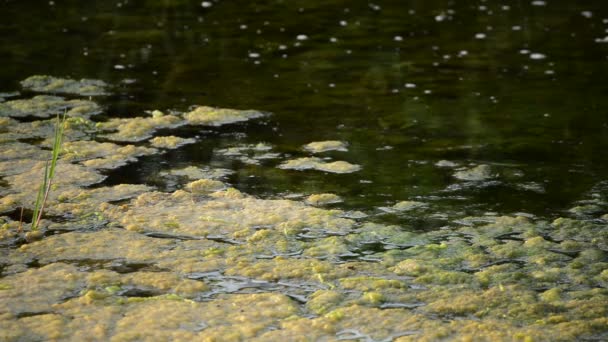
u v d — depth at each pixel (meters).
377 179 4.83
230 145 5.36
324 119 5.82
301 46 7.58
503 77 6.74
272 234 4.12
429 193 4.64
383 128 5.65
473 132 5.57
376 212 4.40
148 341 3.16
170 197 4.55
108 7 8.88
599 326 3.29
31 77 6.58
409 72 6.86
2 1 8.98
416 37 7.88
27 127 5.56
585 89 6.41
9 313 3.32
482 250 3.98
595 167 4.96
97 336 3.19
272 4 9.10
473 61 7.15
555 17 8.52
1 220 4.20
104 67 6.92
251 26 8.22
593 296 3.54
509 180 4.80
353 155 5.20
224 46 7.56
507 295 3.54
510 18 8.51
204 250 3.95
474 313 3.40
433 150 5.27
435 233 4.16
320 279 3.68
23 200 4.46
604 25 8.20
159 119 5.75
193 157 5.15
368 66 7.02
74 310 3.38
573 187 4.69
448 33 8.00
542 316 3.38
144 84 6.52
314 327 3.28
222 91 6.38
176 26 8.19
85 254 3.87
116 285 3.59
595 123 5.69
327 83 6.59
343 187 4.72
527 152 5.21
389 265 3.83
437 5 9.06
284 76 6.75
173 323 3.29
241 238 4.09
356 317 3.36
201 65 7.01
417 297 3.53
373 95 6.32
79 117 5.75
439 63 7.10
